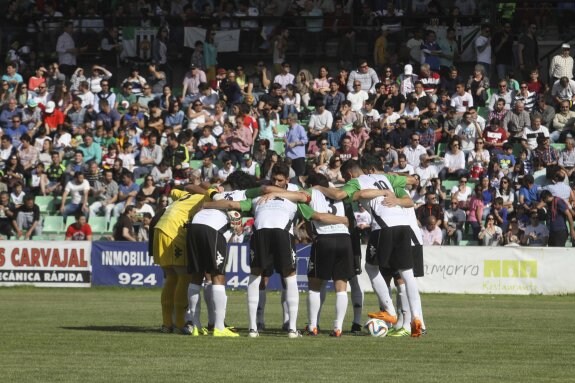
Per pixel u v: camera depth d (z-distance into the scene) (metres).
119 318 27.84
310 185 23.00
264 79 58.69
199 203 22.52
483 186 46.34
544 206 44.72
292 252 22.00
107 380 15.77
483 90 55.38
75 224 46.91
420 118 51.88
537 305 34.84
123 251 43.50
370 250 22.59
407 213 22.83
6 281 44.28
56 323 26.02
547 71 61.81
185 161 50.56
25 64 62.47
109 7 63.78
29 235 47.88
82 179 50.00
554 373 16.72
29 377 16.05
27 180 52.09
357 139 50.34
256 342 20.98
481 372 16.81
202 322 27.11
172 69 62.94
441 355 19.05
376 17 60.22
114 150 50.72
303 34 60.81
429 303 35.91
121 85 60.66
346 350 19.70
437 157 49.84
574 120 52.75
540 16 62.19
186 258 22.83
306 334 22.86
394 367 17.36
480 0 60.59
